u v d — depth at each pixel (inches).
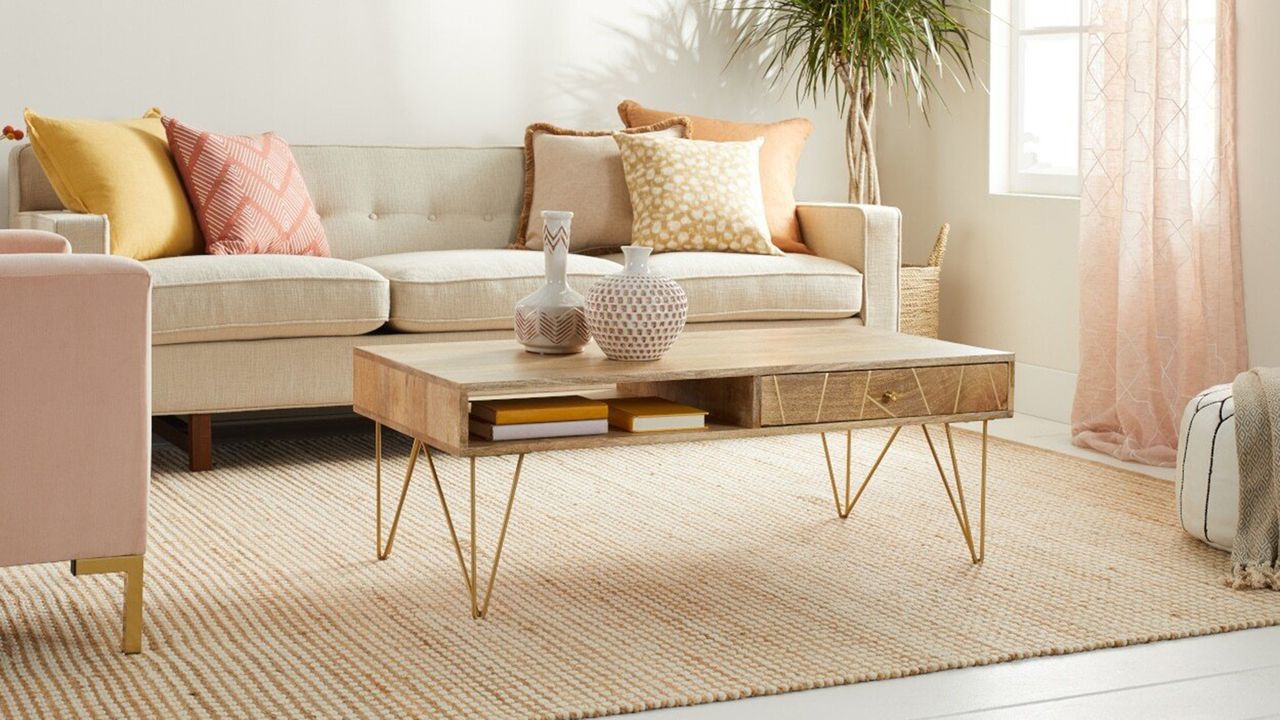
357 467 162.4
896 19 200.1
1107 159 173.5
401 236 189.0
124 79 183.3
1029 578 120.2
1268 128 161.0
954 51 204.2
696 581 118.7
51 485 96.3
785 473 159.9
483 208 194.1
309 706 90.5
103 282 96.0
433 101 199.9
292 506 143.8
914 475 158.9
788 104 223.0
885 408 117.5
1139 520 140.1
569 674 96.8
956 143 212.4
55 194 172.4
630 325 113.0
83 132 162.4
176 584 116.5
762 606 112.2
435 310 163.5
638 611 110.7
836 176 227.8
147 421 98.8
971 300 211.9
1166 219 165.3
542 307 117.5
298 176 176.9
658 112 201.2
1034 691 95.5
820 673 97.5
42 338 94.8
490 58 202.5
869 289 185.9
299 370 158.9
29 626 105.1
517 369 110.2
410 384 112.1
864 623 108.2
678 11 213.5
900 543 130.7
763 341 127.6
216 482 154.6
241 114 189.8
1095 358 176.6
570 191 189.2
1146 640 105.3
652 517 139.9
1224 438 126.1
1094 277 175.8
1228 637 106.8
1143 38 167.0
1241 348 165.5
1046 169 202.4
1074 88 196.4
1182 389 167.3
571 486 153.2
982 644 103.7
